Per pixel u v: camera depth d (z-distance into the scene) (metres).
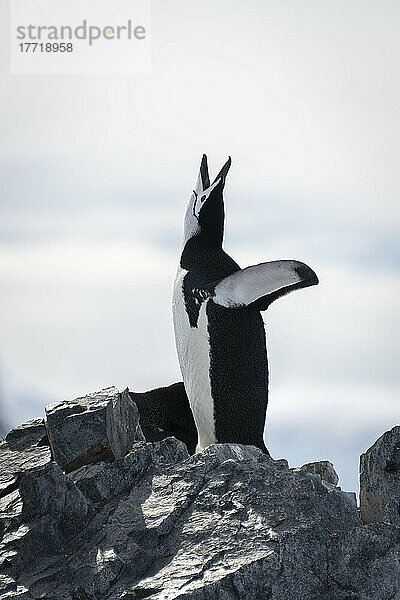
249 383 15.25
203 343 15.32
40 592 9.53
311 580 9.62
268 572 9.53
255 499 10.45
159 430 15.34
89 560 9.81
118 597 9.38
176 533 10.15
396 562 9.69
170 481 10.90
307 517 10.12
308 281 14.38
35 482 10.24
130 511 10.47
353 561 9.72
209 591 9.31
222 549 9.80
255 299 15.03
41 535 10.02
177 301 15.83
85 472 11.02
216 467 11.10
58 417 11.42
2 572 9.73
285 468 11.42
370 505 11.23
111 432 11.48
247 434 15.32
